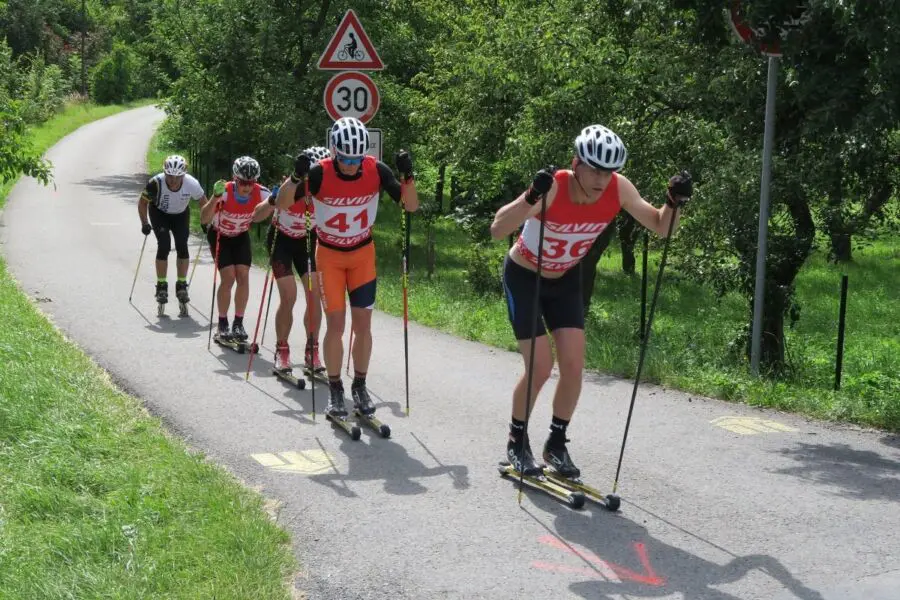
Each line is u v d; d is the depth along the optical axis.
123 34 33.59
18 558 4.01
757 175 8.44
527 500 5.06
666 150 9.54
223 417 6.63
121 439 5.71
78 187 25.94
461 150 12.67
